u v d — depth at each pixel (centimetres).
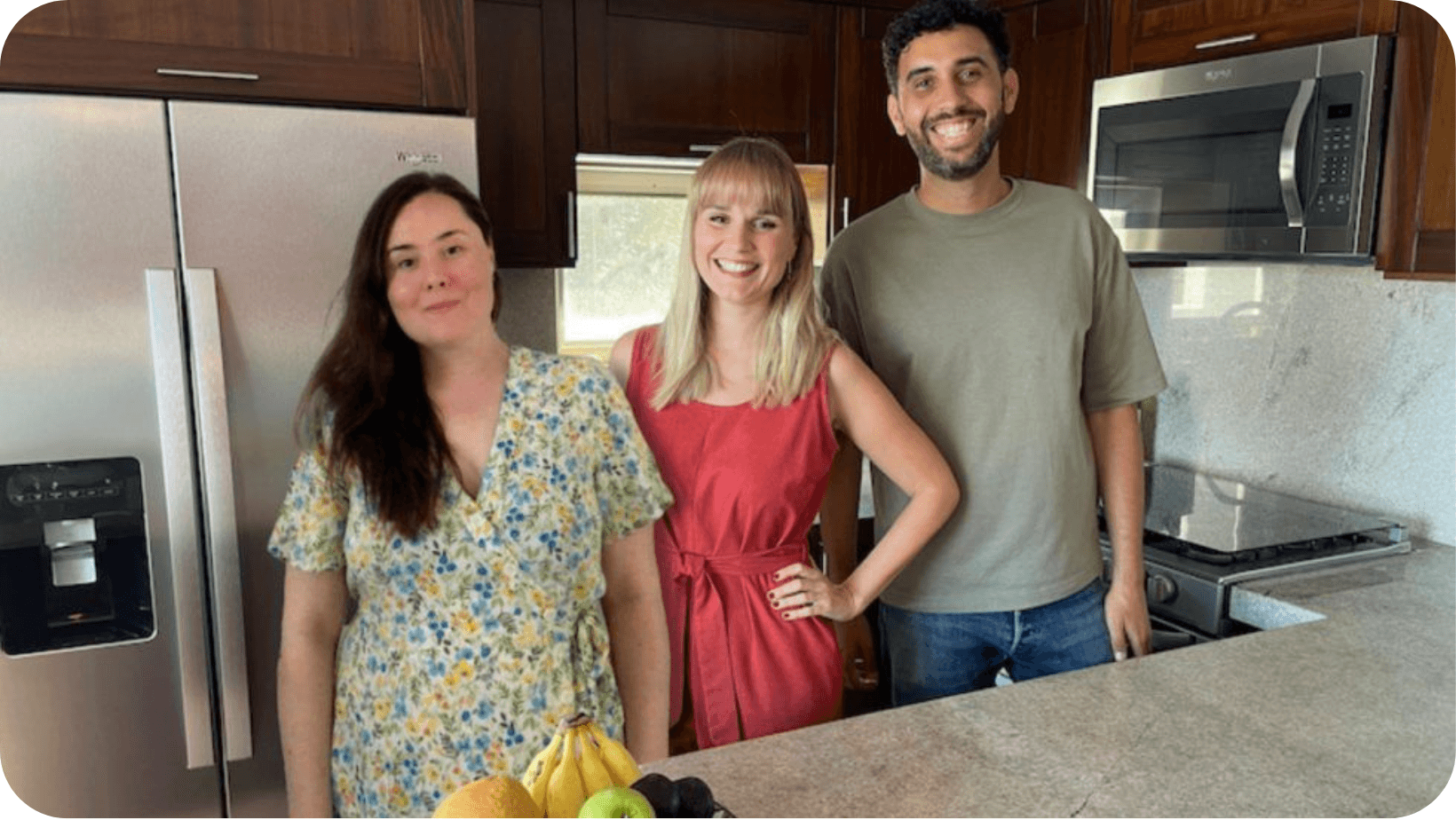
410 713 127
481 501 129
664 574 150
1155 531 213
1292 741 111
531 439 131
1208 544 203
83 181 161
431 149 186
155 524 171
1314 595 176
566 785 81
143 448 169
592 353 289
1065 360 160
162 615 174
